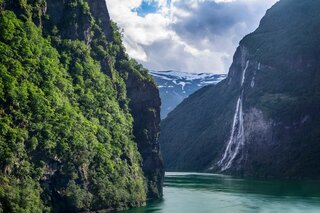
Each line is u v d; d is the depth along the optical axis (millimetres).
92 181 91125
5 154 70625
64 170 83688
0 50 77625
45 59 87250
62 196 82438
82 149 88250
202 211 103625
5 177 70688
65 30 104000
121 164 104875
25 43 83312
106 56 116875
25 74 80312
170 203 117688
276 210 105062
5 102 74188
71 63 101125
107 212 94312
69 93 93750
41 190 77625
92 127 95500
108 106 108812
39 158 78438
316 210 104875
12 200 69062
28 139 76688
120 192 99750
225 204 115688
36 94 80250
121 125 112688
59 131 83438
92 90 104188
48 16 99812
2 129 71500
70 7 106500
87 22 111125
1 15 83062
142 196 113000
